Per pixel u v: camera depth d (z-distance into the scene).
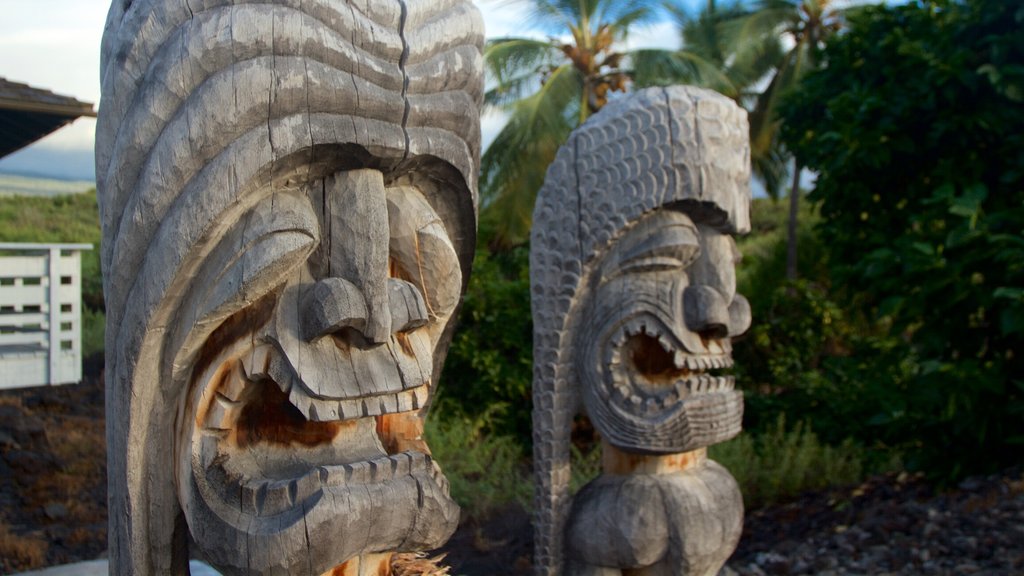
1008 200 4.88
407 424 1.93
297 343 1.61
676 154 3.01
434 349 2.05
